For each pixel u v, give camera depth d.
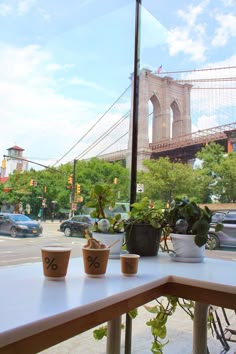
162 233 1.34
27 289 0.72
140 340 1.70
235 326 1.73
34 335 0.52
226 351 1.67
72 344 1.54
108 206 1.30
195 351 1.17
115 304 0.72
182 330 1.86
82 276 0.88
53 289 0.73
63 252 0.82
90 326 0.64
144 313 1.84
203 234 1.22
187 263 1.19
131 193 1.99
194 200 1.37
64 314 0.58
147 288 0.84
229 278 0.94
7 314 0.55
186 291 0.93
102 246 0.90
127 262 0.92
